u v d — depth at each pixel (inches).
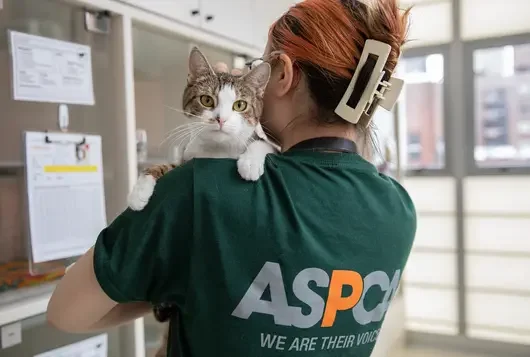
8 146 51.9
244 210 24.7
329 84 28.6
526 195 128.0
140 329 63.2
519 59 133.3
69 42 56.1
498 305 132.4
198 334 25.0
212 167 25.9
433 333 137.9
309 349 25.4
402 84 30.5
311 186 26.5
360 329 27.3
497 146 137.6
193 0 72.1
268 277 24.4
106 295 25.1
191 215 24.8
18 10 51.2
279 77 31.8
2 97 51.0
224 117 37.4
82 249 57.3
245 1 85.4
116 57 60.6
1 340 48.1
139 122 66.1
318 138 29.2
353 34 28.7
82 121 58.6
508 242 130.7
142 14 62.8
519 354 128.3
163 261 25.0
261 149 31.3
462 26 134.2
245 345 24.6
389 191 29.4
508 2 129.0
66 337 55.2
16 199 52.9
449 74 136.4
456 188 135.6
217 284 24.3
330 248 25.6
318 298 25.0
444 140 137.2
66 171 55.7
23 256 53.3
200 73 40.4
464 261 135.5
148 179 28.6
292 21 30.7
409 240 29.7
